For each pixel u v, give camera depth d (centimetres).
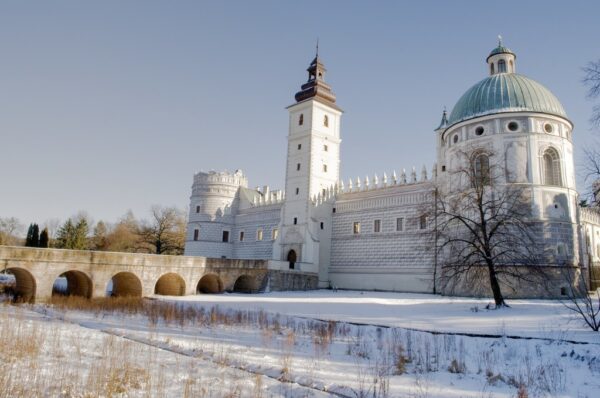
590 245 5534
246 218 8444
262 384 1378
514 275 3409
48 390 1227
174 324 2702
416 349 1959
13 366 1484
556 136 4641
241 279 6078
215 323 2734
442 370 1634
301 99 7362
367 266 6256
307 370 1581
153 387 1286
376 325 2512
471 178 3650
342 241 6700
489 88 4888
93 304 3788
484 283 3888
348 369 1628
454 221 4403
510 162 4538
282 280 5912
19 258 4044
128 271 4722
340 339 2230
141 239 9475
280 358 1761
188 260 5175
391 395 1320
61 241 9188
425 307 3528
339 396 1309
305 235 6625
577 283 4362
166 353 1822
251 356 1791
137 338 2181
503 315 2867
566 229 4441
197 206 8762
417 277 5581
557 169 4628
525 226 3669
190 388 1273
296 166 7131
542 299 3997
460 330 2289
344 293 5447
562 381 1463
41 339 1934
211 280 5884
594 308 3094
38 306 3709
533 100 4688
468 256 3384
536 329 2258
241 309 3378
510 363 1712
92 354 1734
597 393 1341
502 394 1341
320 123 7156
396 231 5972
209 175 8756
